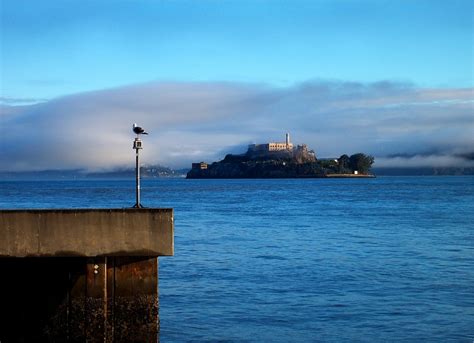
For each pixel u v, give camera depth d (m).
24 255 12.54
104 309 12.80
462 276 24.23
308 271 25.64
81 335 13.05
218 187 171.25
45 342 13.27
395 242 35.97
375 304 19.56
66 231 12.55
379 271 25.52
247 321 17.78
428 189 144.12
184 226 46.78
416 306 19.28
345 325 17.31
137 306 12.85
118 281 12.84
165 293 21.42
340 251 31.94
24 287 13.30
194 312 18.81
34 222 12.55
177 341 16.02
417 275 24.53
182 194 116.81
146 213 12.56
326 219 53.75
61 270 13.20
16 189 155.50
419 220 52.34
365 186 174.62
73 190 144.75
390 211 64.75
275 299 20.41
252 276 24.58
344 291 21.53
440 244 34.91
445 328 16.94
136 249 12.56
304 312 18.70
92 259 12.73
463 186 171.50
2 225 12.52
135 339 12.88
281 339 16.14
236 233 41.50
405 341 15.86
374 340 15.97
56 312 13.20
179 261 28.56
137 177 14.22
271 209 68.81
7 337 13.34
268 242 36.12
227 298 20.61
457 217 55.78
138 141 14.23
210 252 31.66
